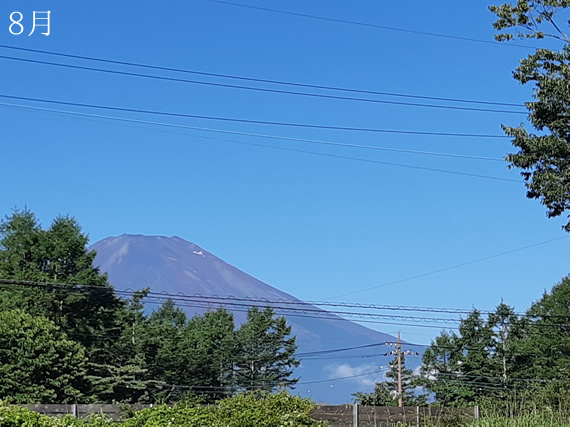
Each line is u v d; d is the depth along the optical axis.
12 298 51.84
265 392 22.05
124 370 53.31
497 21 20.81
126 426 16.34
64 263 56.28
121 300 58.88
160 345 57.69
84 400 45.19
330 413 24.03
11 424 13.80
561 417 19.19
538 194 20.72
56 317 53.22
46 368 43.53
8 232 56.91
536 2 20.52
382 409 24.02
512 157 20.88
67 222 57.59
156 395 54.31
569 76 20.08
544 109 20.36
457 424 21.12
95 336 55.03
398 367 55.31
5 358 42.84
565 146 20.25
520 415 18.86
